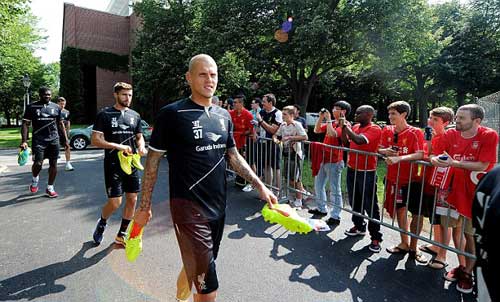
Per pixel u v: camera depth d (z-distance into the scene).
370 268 3.42
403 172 3.72
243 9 15.48
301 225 2.06
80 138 13.99
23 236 4.10
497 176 1.12
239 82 20.95
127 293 2.88
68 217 4.81
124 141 3.77
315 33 13.18
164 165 9.07
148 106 26.41
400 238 4.23
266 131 6.44
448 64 22.69
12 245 3.84
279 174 5.64
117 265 3.38
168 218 4.79
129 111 3.88
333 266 3.45
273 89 25.84
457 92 26.09
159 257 3.57
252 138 6.48
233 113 6.67
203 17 17.38
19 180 7.20
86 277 3.14
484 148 2.95
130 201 3.79
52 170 5.82
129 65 32.72
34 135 5.65
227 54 17.91
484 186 1.14
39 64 36.97
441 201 3.39
